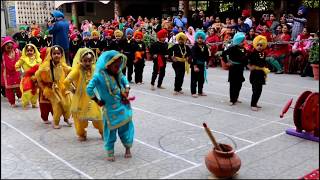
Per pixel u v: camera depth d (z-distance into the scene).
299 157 5.61
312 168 5.22
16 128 7.34
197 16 17.38
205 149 5.99
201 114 8.09
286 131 6.70
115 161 5.54
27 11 22.36
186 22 17.16
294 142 6.26
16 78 8.96
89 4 26.00
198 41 9.50
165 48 10.82
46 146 6.27
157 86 11.18
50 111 7.53
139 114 8.15
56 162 5.58
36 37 16.02
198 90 9.94
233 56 8.59
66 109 7.16
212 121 7.55
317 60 11.62
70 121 7.73
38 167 5.41
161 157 5.68
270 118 7.71
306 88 10.70
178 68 9.99
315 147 6.02
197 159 5.59
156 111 8.39
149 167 5.32
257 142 6.29
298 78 12.35
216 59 15.17
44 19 23.12
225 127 7.14
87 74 6.11
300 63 12.87
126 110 5.43
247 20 14.95
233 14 19.36
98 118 6.23
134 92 10.56
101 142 6.41
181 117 7.87
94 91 5.35
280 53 13.21
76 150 6.05
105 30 17.27
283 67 13.34
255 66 8.19
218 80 12.23
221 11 20.38
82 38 14.94
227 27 15.09
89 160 5.61
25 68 8.63
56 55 6.95
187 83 11.80
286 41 13.08
